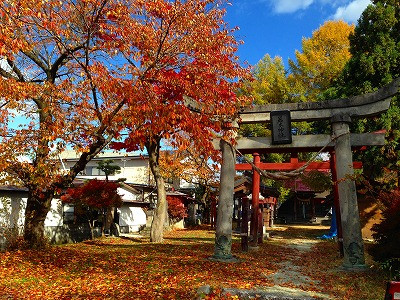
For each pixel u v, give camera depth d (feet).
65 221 77.77
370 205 77.00
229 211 46.32
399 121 63.62
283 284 32.19
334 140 44.01
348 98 44.06
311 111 45.37
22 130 44.68
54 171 47.85
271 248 62.13
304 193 156.56
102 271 38.65
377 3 69.36
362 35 72.43
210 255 50.42
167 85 44.75
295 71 128.77
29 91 40.88
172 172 115.34
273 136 46.24
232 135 47.57
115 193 77.20
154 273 36.96
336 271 39.55
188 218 143.33
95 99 42.80
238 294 28.02
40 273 37.37
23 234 53.93
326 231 109.81
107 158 135.85
